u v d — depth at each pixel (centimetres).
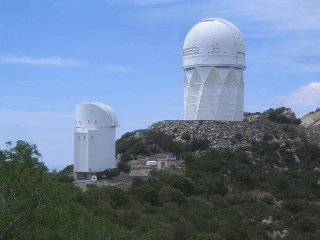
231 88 17588
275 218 11475
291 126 18012
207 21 17900
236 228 10244
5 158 5972
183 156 14838
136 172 13888
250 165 14475
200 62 17475
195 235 9031
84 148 12888
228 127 16875
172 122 17488
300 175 14250
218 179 12988
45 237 4984
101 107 13075
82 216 6222
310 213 11844
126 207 10131
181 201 11531
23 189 5216
